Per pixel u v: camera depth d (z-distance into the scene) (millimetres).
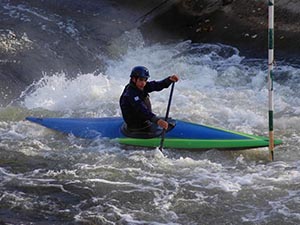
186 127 32812
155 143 32188
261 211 25516
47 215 25375
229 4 53844
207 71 46562
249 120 37062
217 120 37250
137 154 31594
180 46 51594
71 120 35750
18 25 51219
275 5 51250
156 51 51250
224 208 25859
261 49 48906
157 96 41719
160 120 30875
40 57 47469
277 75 44844
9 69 44938
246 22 51688
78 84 43969
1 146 33094
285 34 49094
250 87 43750
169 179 28672
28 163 30812
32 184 28234
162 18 55594
